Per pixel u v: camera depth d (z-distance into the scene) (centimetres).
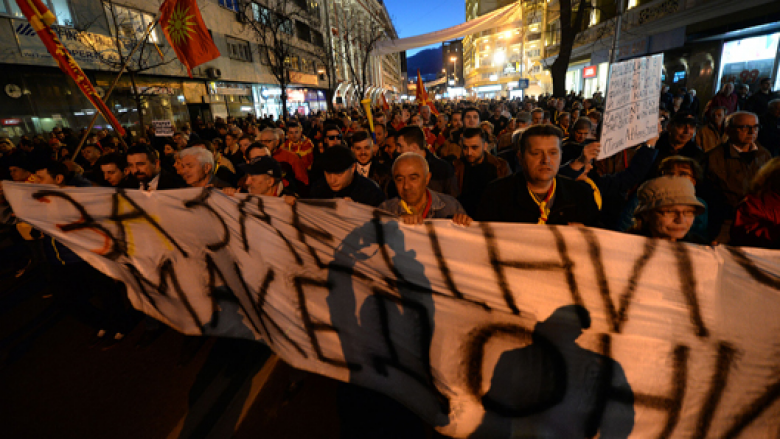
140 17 1517
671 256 149
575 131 378
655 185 156
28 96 1130
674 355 156
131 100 1478
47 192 258
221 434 232
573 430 174
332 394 257
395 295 202
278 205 218
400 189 205
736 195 297
